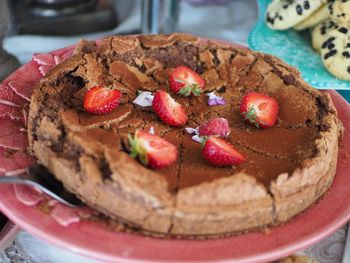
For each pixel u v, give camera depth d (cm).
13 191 32
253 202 30
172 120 35
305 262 33
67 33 64
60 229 30
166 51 41
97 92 35
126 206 30
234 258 29
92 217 31
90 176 30
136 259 28
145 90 39
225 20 63
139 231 30
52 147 32
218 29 61
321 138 34
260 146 35
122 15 68
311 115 37
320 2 47
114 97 35
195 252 29
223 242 30
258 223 31
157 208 29
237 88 40
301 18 48
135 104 37
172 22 59
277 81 40
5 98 38
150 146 31
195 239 30
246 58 42
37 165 33
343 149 38
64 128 33
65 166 31
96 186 30
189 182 30
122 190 29
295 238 30
